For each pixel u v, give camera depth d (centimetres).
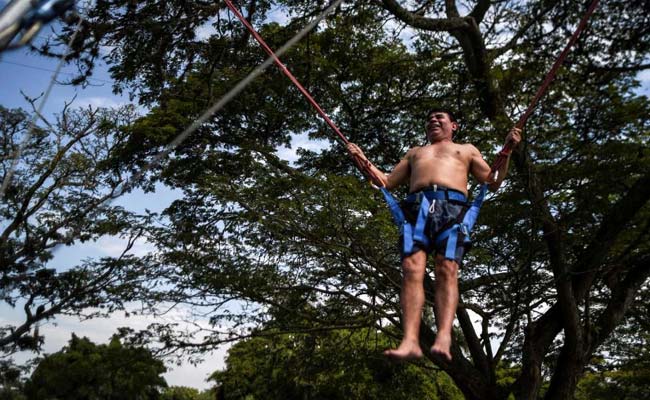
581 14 1205
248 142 1639
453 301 422
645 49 1203
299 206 1388
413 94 1695
